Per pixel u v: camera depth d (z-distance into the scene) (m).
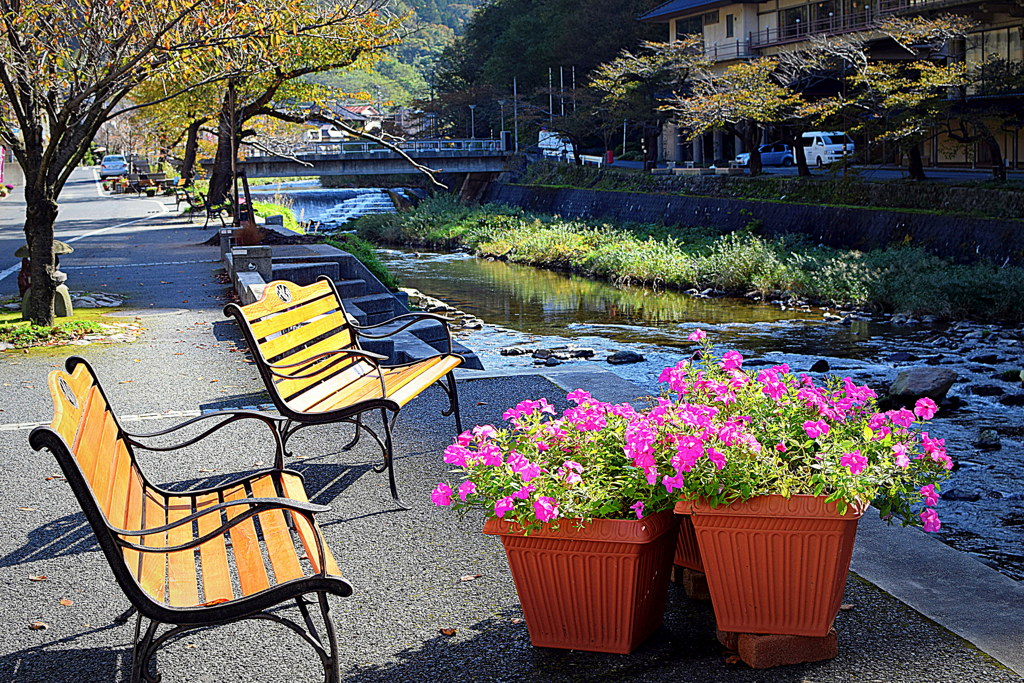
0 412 7.38
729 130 41.03
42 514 5.03
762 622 3.34
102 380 8.58
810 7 48.97
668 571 3.61
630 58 49.56
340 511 5.00
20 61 10.38
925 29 32.91
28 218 11.11
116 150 83.75
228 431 6.63
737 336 18.47
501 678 3.29
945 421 11.02
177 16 10.61
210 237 25.19
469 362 12.19
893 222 27.62
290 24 12.12
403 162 57.19
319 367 6.12
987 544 7.09
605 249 31.58
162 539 3.59
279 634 3.64
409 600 3.92
